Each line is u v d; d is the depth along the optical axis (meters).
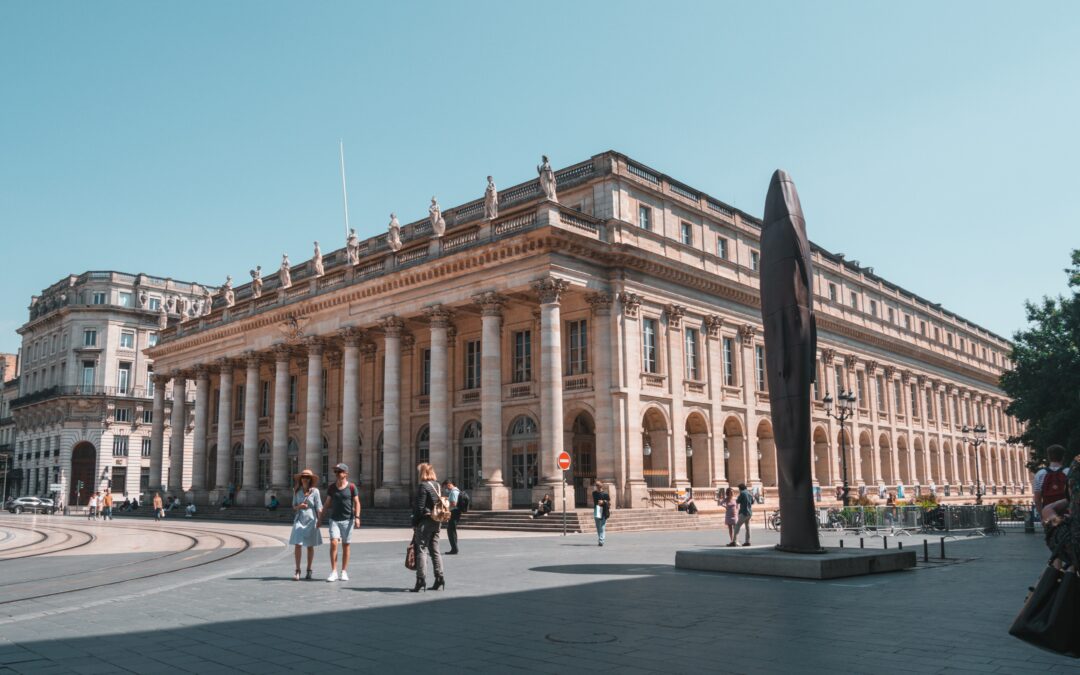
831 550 17.70
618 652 8.74
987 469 83.06
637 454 39.06
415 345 49.50
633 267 41.19
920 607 11.85
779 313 17.81
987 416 85.94
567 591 13.78
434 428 41.56
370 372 52.50
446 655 8.62
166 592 13.78
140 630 10.13
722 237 49.09
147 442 87.88
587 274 39.34
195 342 62.16
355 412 47.00
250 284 64.50
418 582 13.78
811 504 17.11
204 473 61.66
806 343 17.53
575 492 42.12
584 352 41.34
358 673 7.82
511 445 43.31
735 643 9.20
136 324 89.25
